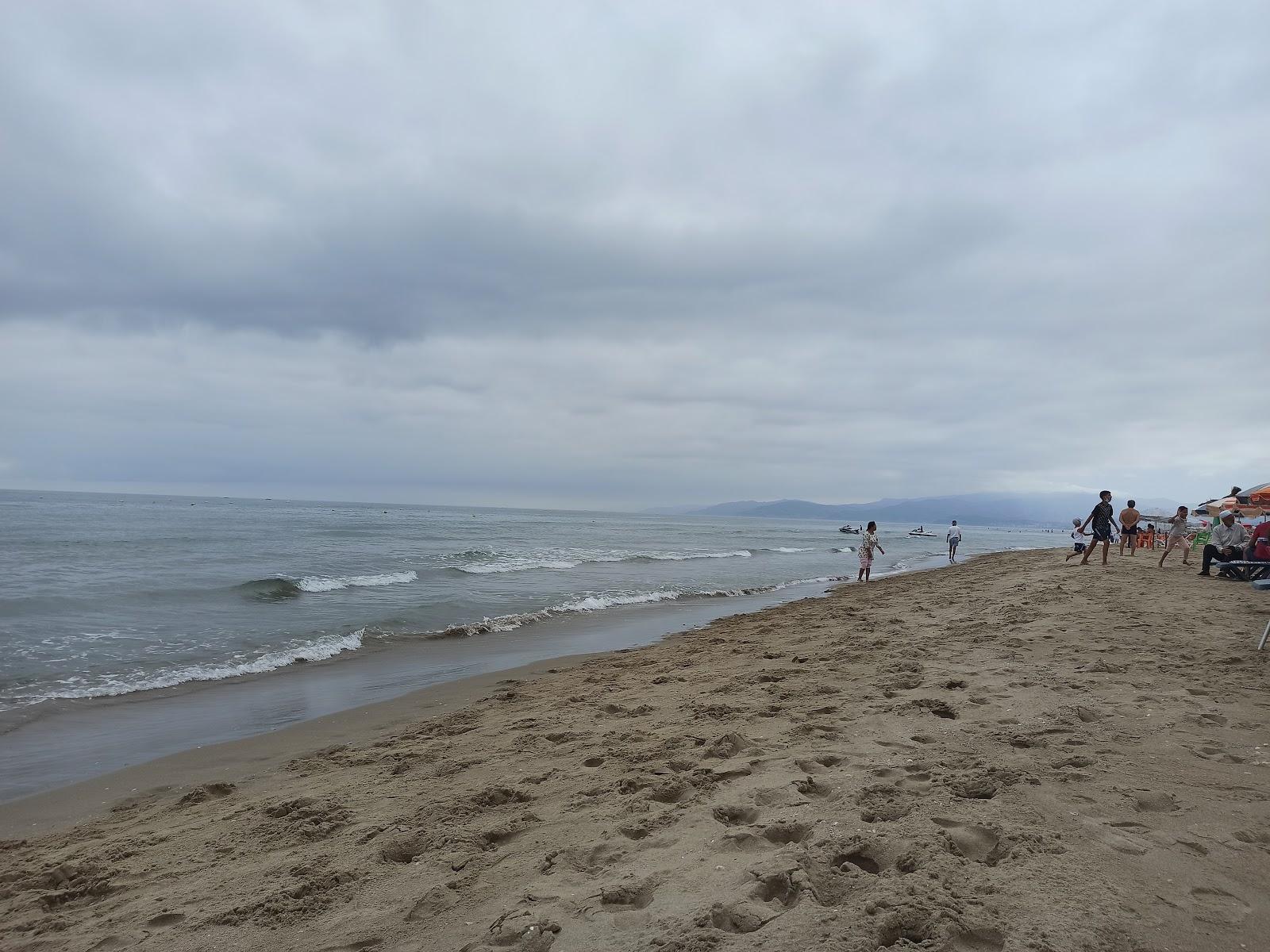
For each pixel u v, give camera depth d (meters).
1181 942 2.34
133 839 4.40
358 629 13.03
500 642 12.26
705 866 3.10
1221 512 16.64
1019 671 6.75
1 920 3.45
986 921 2.46
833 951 2.32
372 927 2.92
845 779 4.02
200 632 12.34
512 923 2.73
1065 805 3.51
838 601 16.41
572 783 4.55
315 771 5.74
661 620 14.93
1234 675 6.36
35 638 11.38
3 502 91.69
